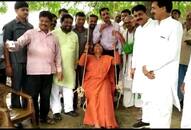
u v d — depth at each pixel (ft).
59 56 16.81
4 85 15.25
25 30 16.92
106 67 17.58
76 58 18.69
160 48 13.80
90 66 17.83
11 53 16.78
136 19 15.75
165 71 13.84
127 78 20.36
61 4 26.78
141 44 15.49
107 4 25.73
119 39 20.04
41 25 15.85
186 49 20.06
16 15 16.90
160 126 14.07
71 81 18.22
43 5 26.58
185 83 14.30
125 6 26.81
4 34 16.75
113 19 22.16
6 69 16.75
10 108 16.02
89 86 17.44
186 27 20.25
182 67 20.06
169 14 13.82
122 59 20.39
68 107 18.42
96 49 17.93
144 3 19.79
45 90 16.49
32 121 15.05
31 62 15.88
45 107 16.78
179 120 18.22
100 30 19.92
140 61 15.58
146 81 14.79
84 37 20.06
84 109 19.42
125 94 20.61
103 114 16.71
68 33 18.17
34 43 15.80
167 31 13.58
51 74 16.40
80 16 19.81
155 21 14.75
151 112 14.47
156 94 14.10
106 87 17.31
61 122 17.46
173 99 14.06
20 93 15.23
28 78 16.02
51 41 16.16
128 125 17.20
